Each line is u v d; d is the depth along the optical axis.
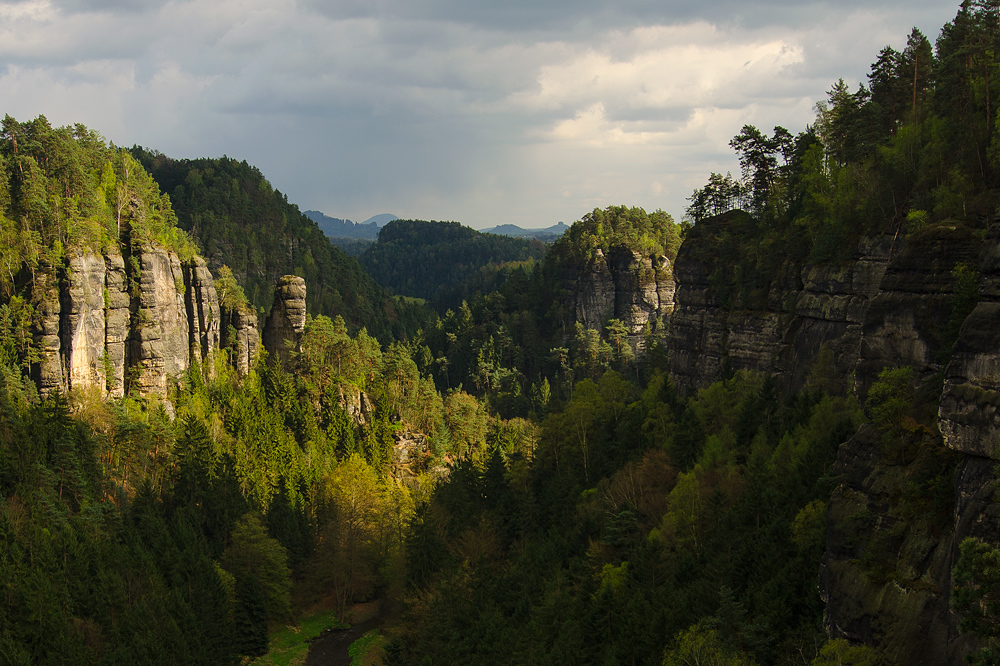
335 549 113.19
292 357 191.88
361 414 183.62
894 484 47.81
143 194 188.88
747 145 135.75
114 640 79.12
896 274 62.06
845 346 91.62
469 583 88.50
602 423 117.69
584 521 89.88
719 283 132.12
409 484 169.62
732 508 73.25
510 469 124.06
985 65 79.88
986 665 32.81
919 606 43.06
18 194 158.12
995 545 39.62
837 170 107.88
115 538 98.12
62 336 153.25
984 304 43.28
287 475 142.50
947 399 43.88
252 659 95.81
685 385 138.50
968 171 74.12
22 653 70.81
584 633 68.19
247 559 105.88
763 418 93.44
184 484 123.38
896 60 108.81
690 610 63.22
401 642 89.75
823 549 57.44
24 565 80.81
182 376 177.88
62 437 109.06
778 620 55.00
